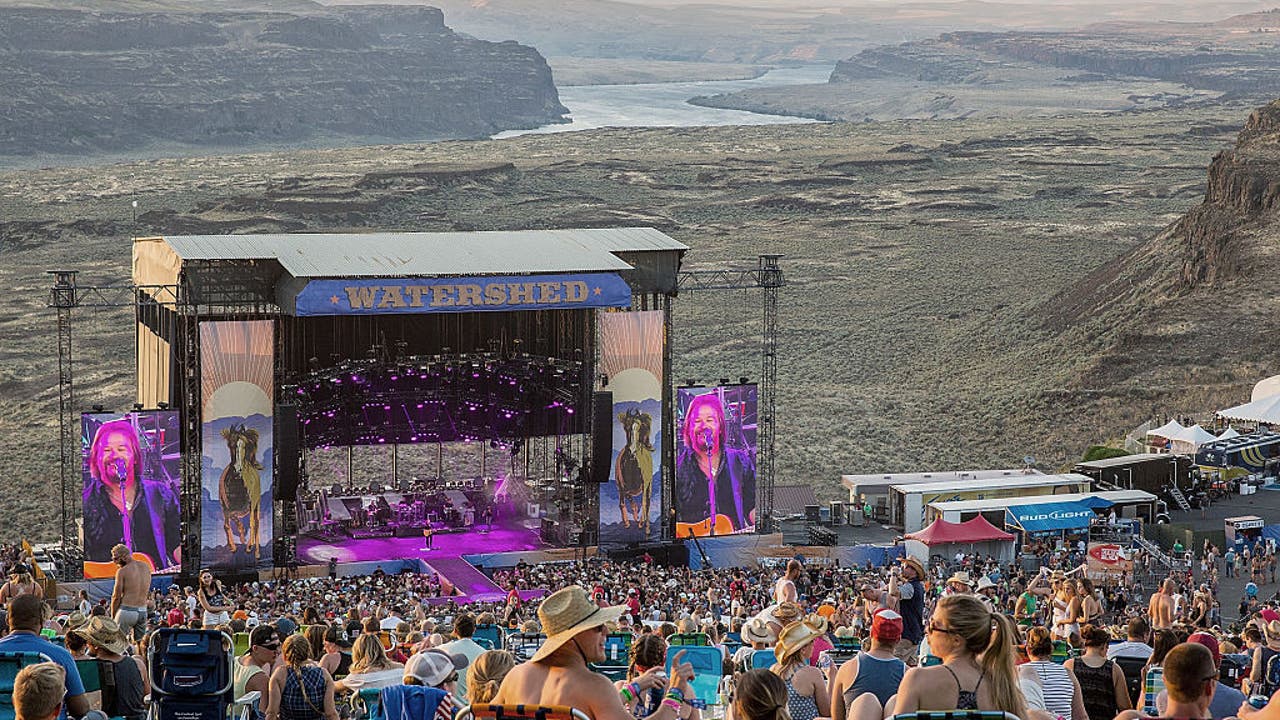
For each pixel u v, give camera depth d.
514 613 49.44
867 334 166.25
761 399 134.12
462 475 99.25
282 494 67.69
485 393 78.19
